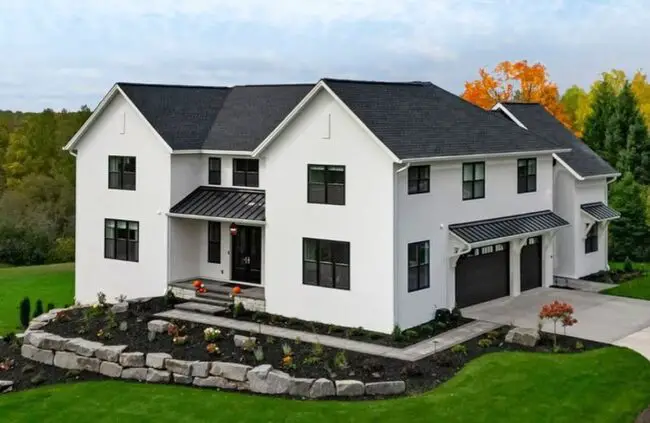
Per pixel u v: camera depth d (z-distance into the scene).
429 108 30.61
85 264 35.38
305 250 27.95
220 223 33.12
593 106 68.06
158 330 26.05
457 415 18.98
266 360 23.06
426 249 27.61
